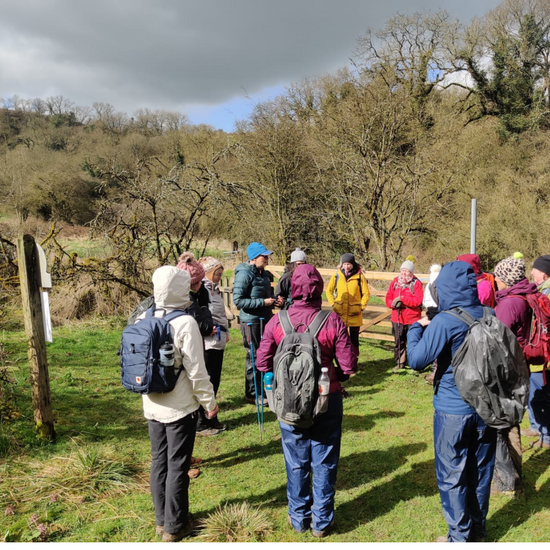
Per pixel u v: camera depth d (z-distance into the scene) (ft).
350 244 51.24
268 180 53.62
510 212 52.03
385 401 18.66
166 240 35.42
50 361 23.40
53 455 13.69
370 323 27.61
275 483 12.48
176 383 9.70
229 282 32.42
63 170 102.73
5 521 10.71
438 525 10.56
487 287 15.21
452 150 54.08
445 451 9.19
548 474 12.55
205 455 14.19
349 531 10.39
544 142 58.08
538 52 68.90
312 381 9.24
